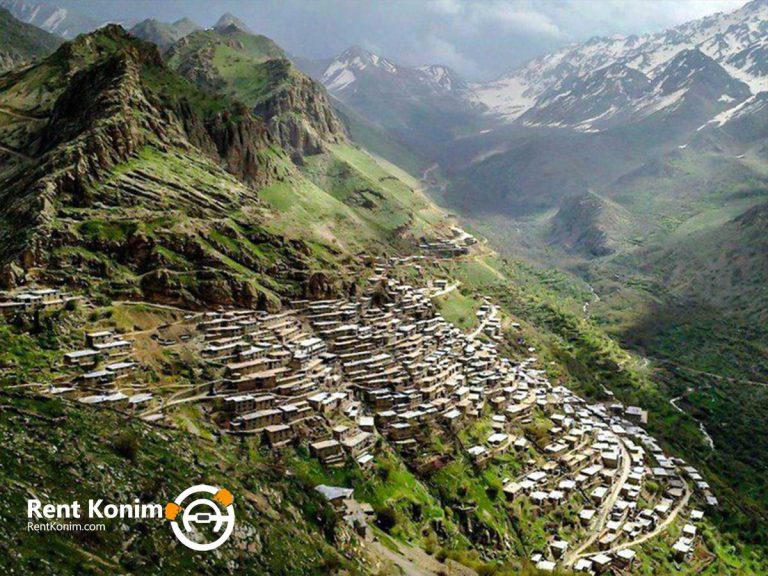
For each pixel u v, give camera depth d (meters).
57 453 112.50
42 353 178.25
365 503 186.38
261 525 126.31
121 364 183.62
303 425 196.38
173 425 171.00
